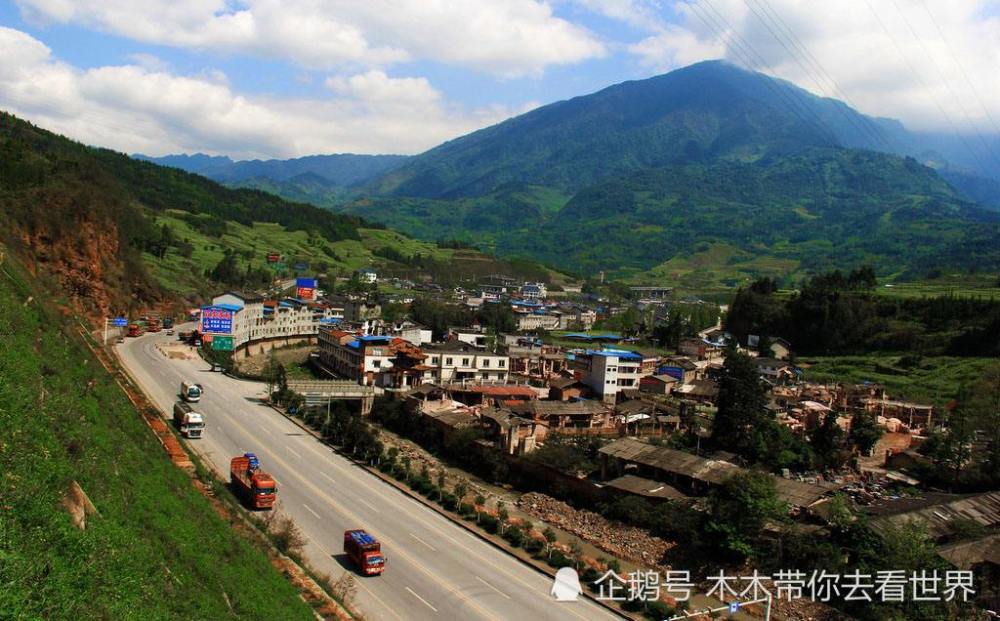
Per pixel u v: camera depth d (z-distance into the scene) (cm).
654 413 10719
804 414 11188
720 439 9356
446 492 7431
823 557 5731
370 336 13538
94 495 3356
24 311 5406
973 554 5828
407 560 5753
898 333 17988
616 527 6825
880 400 12800
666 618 5162
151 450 5122
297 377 13312
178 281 19912
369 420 10712
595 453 8438
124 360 11794
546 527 6919
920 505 6825
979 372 14462
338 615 4516
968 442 9244
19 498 2655
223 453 7819
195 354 13525
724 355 15400
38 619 2131
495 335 18512
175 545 3678
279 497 6744
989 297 19588
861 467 9344
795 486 7006
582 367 13600
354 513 6638
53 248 13112
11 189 13275
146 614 2703
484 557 6031
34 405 3581
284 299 18538
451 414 9644
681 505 6781
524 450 8531
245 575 4072
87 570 2591
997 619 5078
